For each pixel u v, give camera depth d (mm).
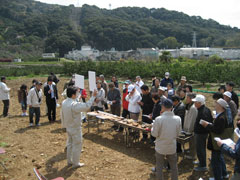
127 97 7508
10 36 107375
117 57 84562
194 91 15750
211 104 11945
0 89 10102
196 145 5234
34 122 9391
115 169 5445
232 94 6590
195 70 20188
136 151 6492
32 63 56469
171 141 4324
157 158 4473
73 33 104750
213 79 18547
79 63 27906
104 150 6559
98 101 8914
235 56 82500
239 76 18266
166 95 8227
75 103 5285
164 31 133625
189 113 5676
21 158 6066
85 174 5211
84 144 7027
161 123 4273
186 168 5484
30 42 104000
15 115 10633
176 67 23250
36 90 8703
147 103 7031
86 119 9625
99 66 26656
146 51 80688
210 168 5270
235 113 5816
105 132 8133
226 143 3693
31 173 5305
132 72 23406
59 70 32062
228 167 5484
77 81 7000
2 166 5598
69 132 5395
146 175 5156
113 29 115938
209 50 85250
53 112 9430
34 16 130375
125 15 168000
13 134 7906
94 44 111062
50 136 7727
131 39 113000
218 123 4375
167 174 5203
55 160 5949
